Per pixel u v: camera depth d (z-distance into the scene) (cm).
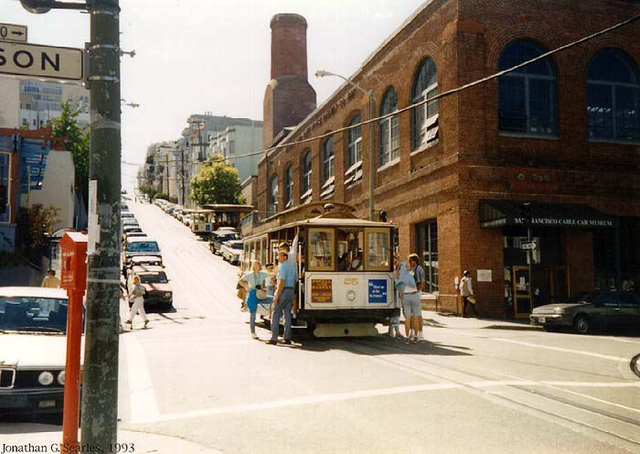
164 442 589
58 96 10888
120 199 460
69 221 3816
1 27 471
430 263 2656
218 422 669
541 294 2370
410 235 2773
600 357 1197
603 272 2467
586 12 2509
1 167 2572
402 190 2859
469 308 2222
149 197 14750
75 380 495
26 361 664
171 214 9750
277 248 1662
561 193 2394
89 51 469
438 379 897
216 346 1292
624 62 2591
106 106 459
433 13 2567
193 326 1844
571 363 1102
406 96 2861
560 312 1866
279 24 7050
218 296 2977
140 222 8281
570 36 2481
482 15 2386
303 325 1486
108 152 455
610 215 2452
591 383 904
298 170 4797
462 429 636
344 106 3756
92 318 443
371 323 1457
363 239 1435
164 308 2538
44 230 2756
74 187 4362
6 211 2547
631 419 684
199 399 784
